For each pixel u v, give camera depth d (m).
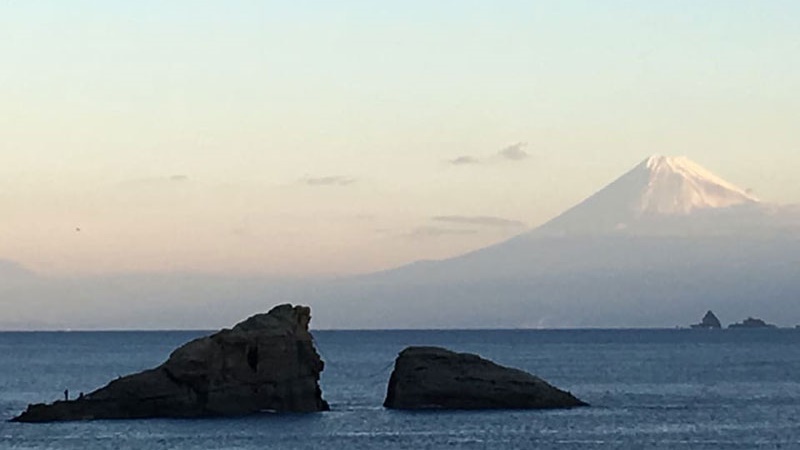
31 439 114.31
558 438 118.44
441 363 142.75
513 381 142.12
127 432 118.44
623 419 135.38
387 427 124.38
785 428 129.50
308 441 114.31
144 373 130.50
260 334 130.12
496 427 125.31
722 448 112.81
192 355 128.75
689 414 143.12
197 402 128.50
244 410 129.00
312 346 135.00
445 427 125.06
